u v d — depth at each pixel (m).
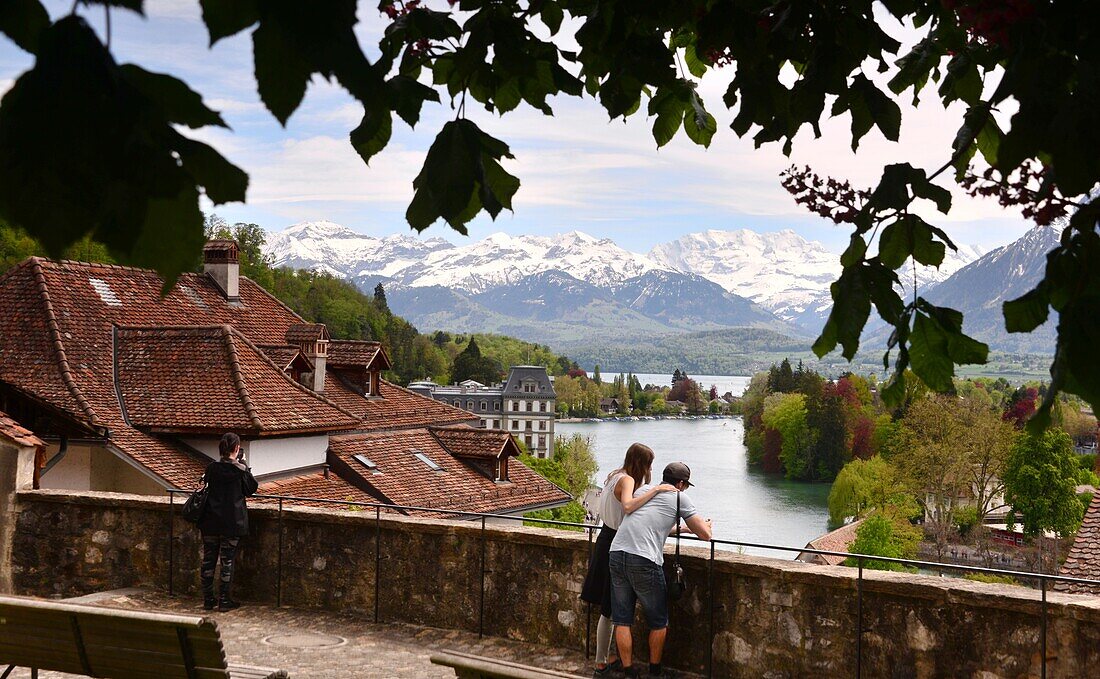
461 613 8.98
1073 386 2.19
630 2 3.33
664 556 7.81
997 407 89.88
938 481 88.31
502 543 8.79
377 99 1.52
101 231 1.38
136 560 10.28
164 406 22.81
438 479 28.52
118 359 23.83
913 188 2.77
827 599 7.21
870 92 3.15
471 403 155.12
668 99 3.99
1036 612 6.42
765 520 106.69
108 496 10.38
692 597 7.82
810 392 139.62
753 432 160.12
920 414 88.94
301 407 24.73
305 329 30.41
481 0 3.22
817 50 3.12
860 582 7.03
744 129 3.33
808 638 7.29
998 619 6.57
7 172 1.35
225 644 8.57
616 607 7.52
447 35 3.25
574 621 8.43
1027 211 2.42
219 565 9.96
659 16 3.36
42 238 1.36
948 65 3.44
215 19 1.46
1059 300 2.42
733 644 7.62
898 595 6.92
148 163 1.39
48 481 20.98
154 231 1.40
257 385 24.12
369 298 156.38
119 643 5.70
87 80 1.35
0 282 24.17
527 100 3.44
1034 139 2.29
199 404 22.95
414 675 7.76
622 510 7.71
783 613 7.40
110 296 25.75
